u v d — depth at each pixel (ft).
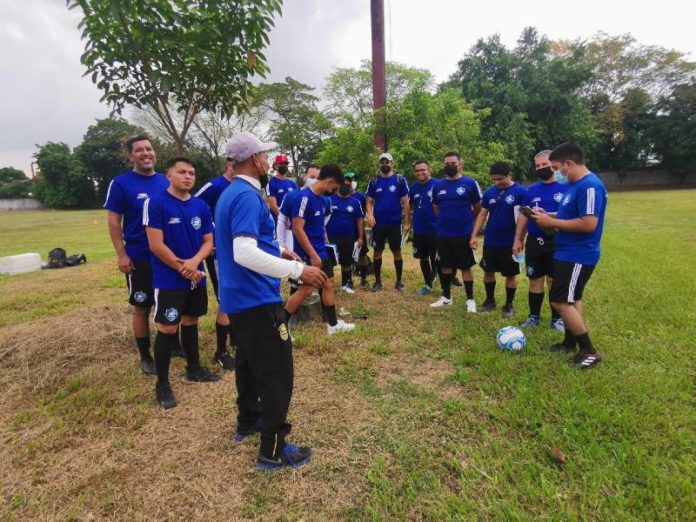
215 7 10.82
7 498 7.50
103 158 167.63
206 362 13.14
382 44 33.65
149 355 12.60
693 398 9.93
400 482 7.64
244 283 7.44
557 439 8.55
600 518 6.64
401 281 22.75
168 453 8.61
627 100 131.23
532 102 96.53
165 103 11.78
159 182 12.40
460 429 9.16
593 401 9.78
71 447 8.94
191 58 11.25
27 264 31.48
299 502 7.27
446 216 17.35
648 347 12.74
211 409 10.27
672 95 129.08
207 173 116.67
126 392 11.11
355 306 18.74
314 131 126.41
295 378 11.77
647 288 19.06
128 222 11.89
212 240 11.73
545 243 14.76
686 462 7.79
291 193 14.75
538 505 7.00
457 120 40.40
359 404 10.31
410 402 10.36
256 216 7.18
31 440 9.17
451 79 102.27
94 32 10.40
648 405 9.59
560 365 11.78
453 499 7.11
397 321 16.57
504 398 10.24
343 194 20.36
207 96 12.34
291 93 124.47
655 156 137.18
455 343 14.02
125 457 8.51
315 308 17.02
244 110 13.24
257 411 9.02
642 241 33.47
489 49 100.73
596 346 12.94
